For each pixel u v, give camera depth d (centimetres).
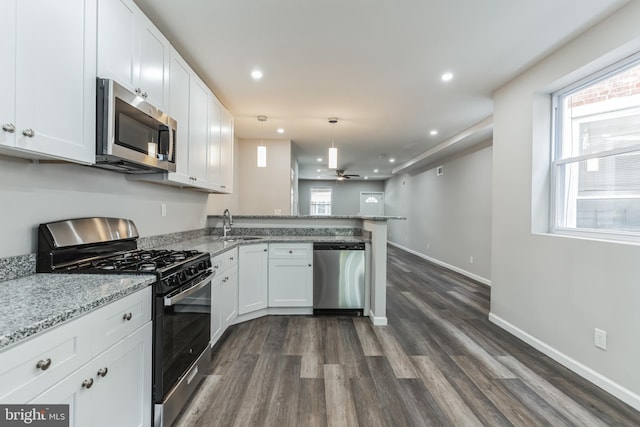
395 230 1095
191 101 268
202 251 243
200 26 226
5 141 110
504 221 323
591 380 223
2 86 108
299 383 219
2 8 108
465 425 178
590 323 225
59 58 132
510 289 314
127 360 139
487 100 368
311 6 204
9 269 145
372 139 568
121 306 133
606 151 236
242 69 293
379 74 302
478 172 550
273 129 500
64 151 135
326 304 358
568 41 243
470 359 257
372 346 280
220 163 348
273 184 573
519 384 221
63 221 171
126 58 177
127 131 169
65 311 103
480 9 206
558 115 280
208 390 210
